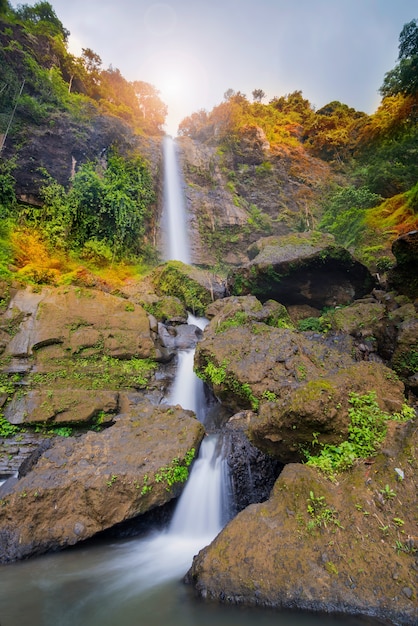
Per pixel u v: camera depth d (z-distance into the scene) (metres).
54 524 5.17
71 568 4.64
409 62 18.44
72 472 5.68
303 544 3.62
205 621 3.33
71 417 8.23
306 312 14.03
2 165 15.60
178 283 14.84
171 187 25.39
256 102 39.75
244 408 8.13
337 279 13.38
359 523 3.69
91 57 28.47
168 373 10.48
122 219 17.16
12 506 5.12
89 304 10.30
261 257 13.86
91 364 9.49
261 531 3.84
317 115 37.44
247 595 3.39
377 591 3.15
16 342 8.97
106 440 6.52
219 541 3.90
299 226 25.47
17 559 4.80
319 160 32.31
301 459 5.02
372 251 15.23
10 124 17.03
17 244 13.09
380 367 5.71
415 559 3.30
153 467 5.74
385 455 4.29
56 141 18.45
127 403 9.12
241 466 6.26
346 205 20.27
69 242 15.41
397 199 17.55
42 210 15.45
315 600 3.21
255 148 30.48
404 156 20.55
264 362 8.05
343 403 4.73
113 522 5.28
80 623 3.38
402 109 19.92
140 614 3.51
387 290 11.65
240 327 9.41
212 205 26.03
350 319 10.87
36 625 3.36
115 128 22.25
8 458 7.67
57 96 20.05
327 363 8.16
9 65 18.44
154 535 5.77
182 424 6.97
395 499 3.83
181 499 6.10
